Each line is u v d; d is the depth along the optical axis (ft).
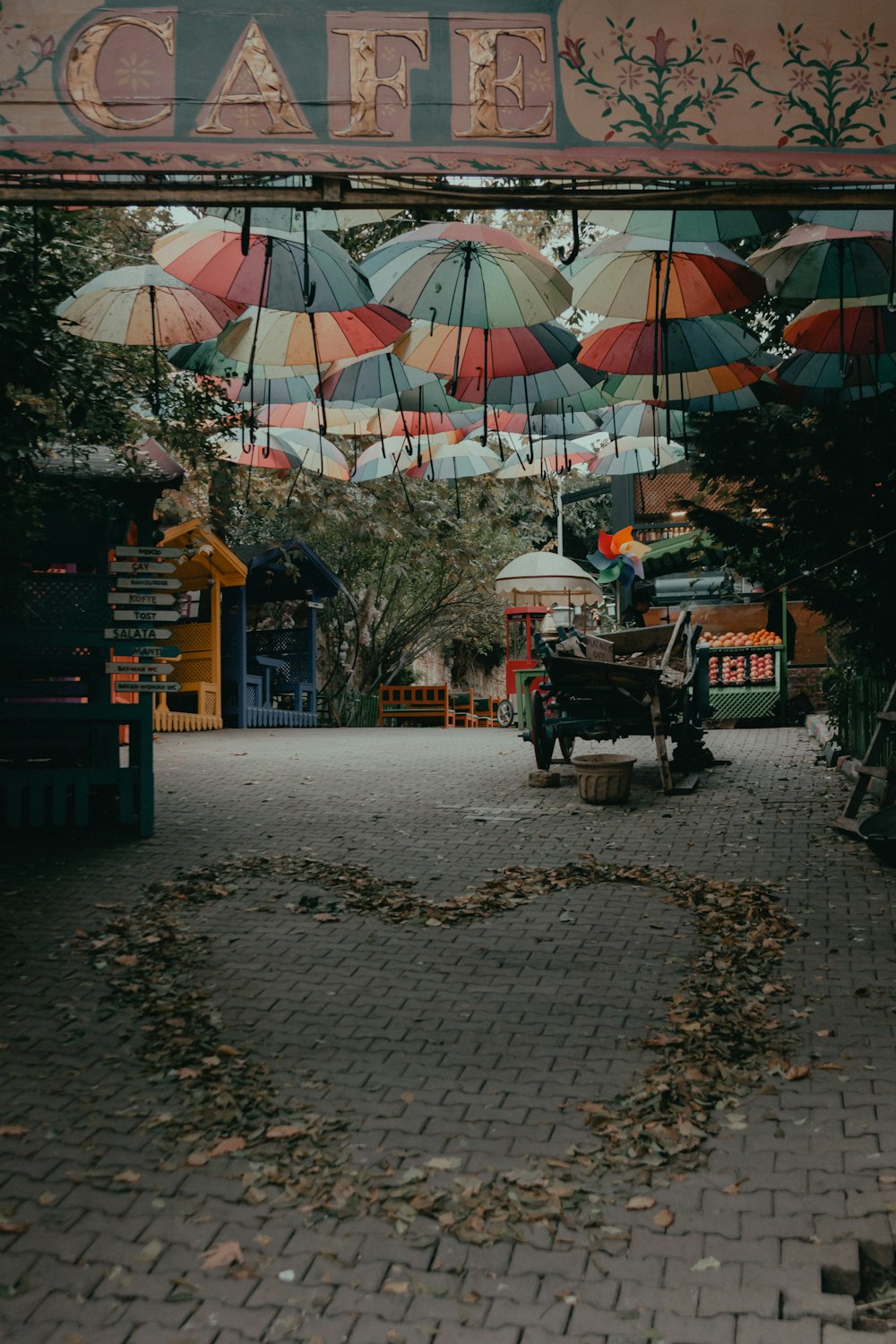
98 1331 10.91
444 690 86.02
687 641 40.78
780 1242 12.12
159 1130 14.65
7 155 14.74
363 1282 11.65
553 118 15.08
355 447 69.31
